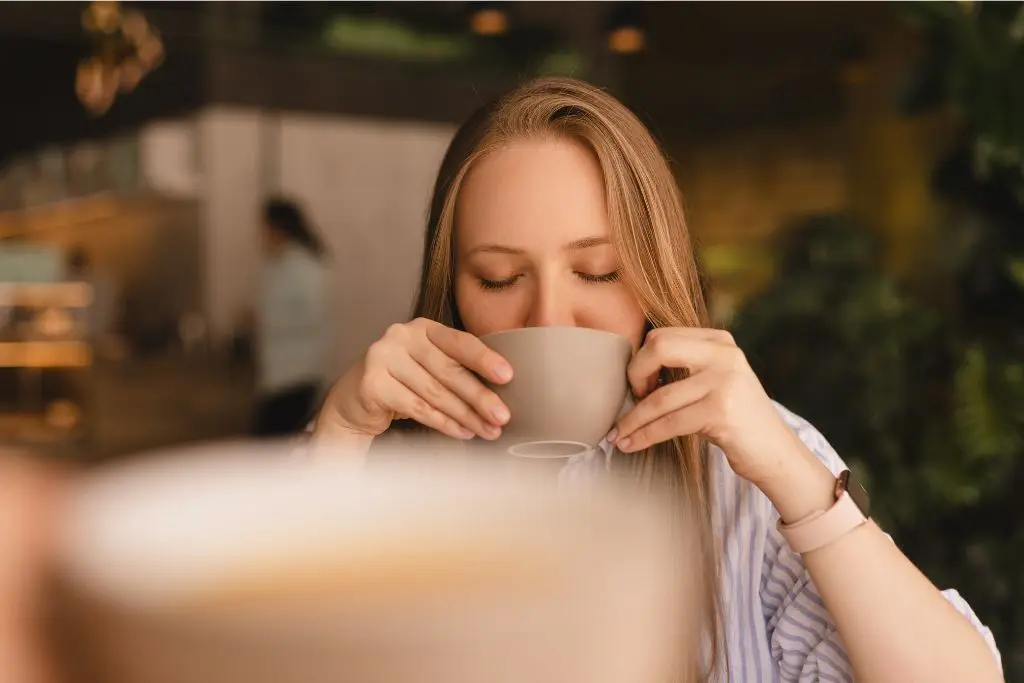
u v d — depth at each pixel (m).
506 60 7.85
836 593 0.82
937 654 0.81
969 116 2.11
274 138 8.59
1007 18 2.11
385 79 8.41
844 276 2.61
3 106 9.26
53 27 8.27
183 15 8.12
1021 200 2.08
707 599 0.93
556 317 0.95
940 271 2.85
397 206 8.70
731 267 4.98
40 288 8.48
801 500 0.82
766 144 5.04
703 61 5.40
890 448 2.27
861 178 4.04
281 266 5.11
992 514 2.14
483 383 0.80
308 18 8.20
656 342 0.81
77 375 7.23
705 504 1.01
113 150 9.23
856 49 4.21
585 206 0.94
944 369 2.27
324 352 5.22
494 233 0.94
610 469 1.01
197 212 8.90
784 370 2.51
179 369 7.41
